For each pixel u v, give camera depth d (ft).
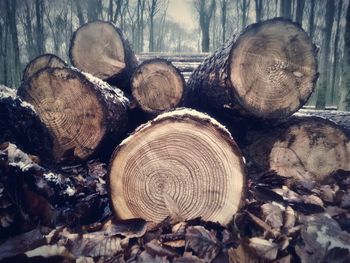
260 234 6.53
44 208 6.55
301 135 9.62
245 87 8.66
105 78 14.64
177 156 6.53
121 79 14.93
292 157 9.73
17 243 5.86
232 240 6.22
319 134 9.62
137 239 6.33
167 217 6.60
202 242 6.02
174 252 5.94
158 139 6.46
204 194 6.64
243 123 9.80
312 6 48.24
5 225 5.96
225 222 6.71
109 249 5.99
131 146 6.48
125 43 14.90
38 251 5.65
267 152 9.83
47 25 85.71
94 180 8.76
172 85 13.55
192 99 12.60
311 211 7.35
